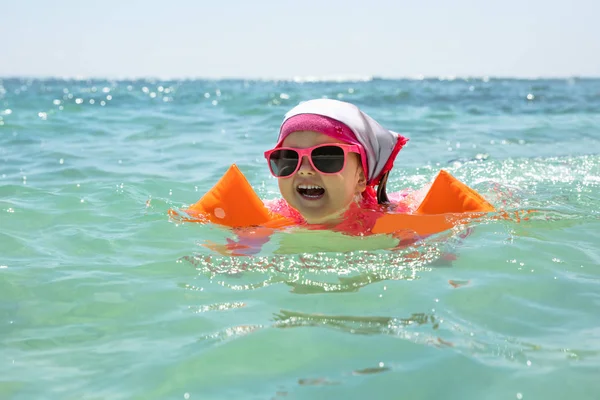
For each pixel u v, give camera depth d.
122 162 6.50
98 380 1.97
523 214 3.83
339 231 3.63
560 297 2.60
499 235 3.46
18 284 2.84
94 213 4.11
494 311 2.45
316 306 2.52
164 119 11.09
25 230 3.73
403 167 6.27
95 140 8.30
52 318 2.49
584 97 18.78
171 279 2.88
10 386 1.94
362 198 3.89
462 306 2.50
